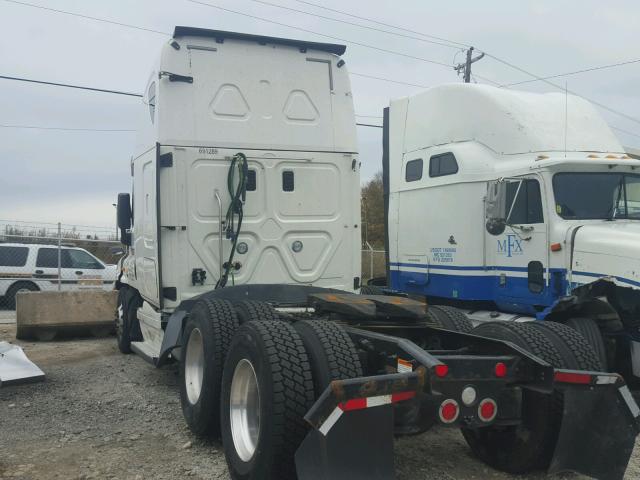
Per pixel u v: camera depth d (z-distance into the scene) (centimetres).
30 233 1546
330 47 663
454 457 457
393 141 978
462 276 827
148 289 663
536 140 770
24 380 672
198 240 607
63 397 620
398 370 374
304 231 645
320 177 654
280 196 637
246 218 623
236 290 578
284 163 639
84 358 836
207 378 465
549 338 431
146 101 687
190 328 514
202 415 468
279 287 596
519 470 411
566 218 715
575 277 685
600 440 378
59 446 471
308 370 369
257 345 379
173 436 498
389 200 984
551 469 379
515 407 382
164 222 597
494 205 746
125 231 808
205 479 408
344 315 488
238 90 627
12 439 487
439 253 870
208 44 621
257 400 403
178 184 602
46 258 1503
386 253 992
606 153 775
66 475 411
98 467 427
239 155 607
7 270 1456
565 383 367
